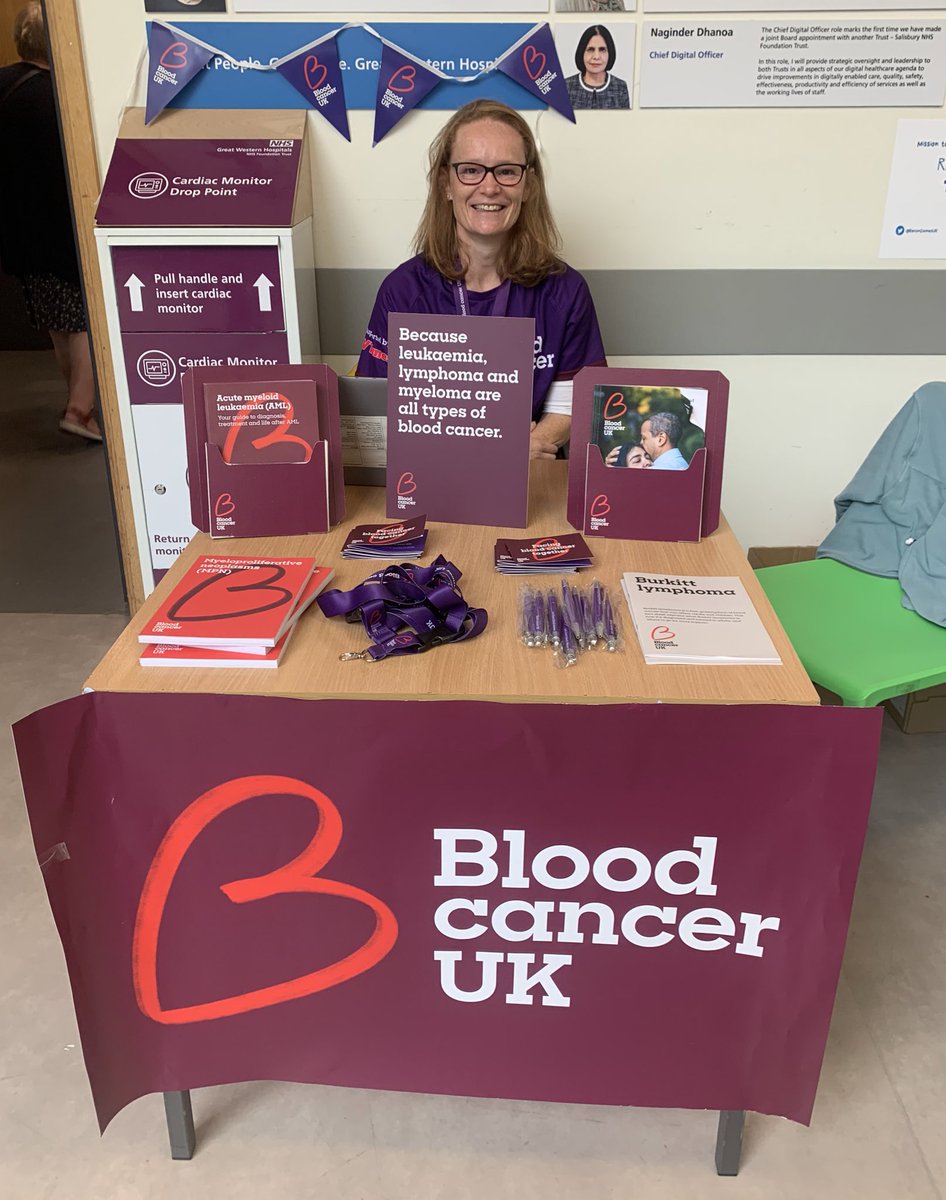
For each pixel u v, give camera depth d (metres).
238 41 2.45
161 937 1.39
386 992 1.45
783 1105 1.47
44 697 2.81
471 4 2.41
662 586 1.60
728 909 1.35
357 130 2.54
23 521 3.83
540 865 1.34
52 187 3.82
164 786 1.31
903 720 2.70
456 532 1.82
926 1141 1.63
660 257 2.69
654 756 1.27
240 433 1.74
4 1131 1.64
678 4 2.41
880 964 1.97
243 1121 1.66
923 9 2.42
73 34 2.44
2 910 2.10
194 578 1.56
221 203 2.33
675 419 1.72
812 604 2.24
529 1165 1.59
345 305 2.74
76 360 4.19
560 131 2.55
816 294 2.74
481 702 1.25
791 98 2.51
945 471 2.31
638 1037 1.45
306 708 1.26
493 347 1.73
